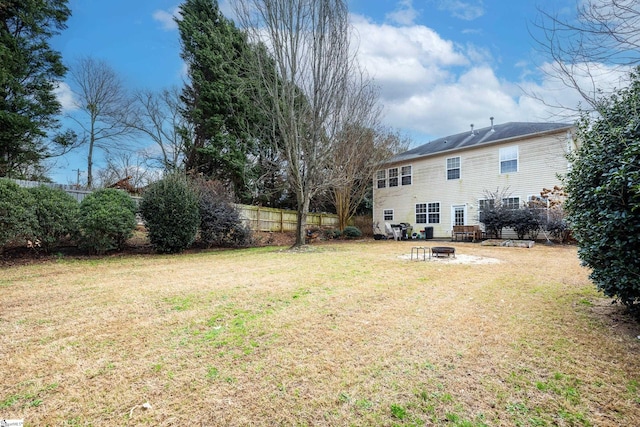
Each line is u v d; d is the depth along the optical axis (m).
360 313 3.81
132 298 4.41
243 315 3.71
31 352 2.73
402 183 19.86
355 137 14.12
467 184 16.75
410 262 7.98
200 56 16.97
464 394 2.16
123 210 9.18
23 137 13.96
